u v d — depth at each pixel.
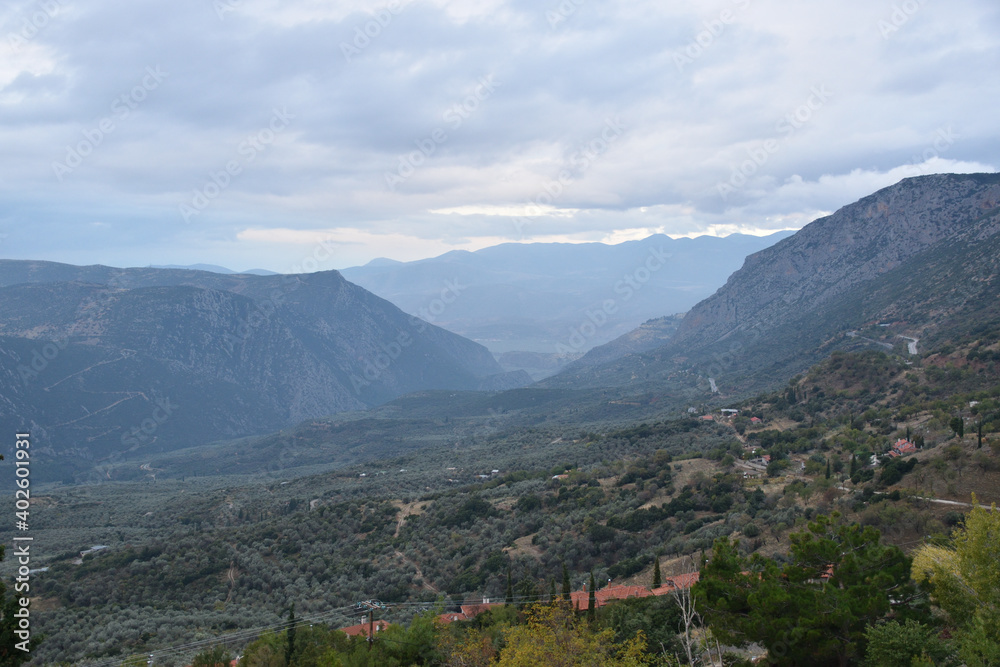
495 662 34.00
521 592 55.50
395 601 63.69
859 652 24.00
